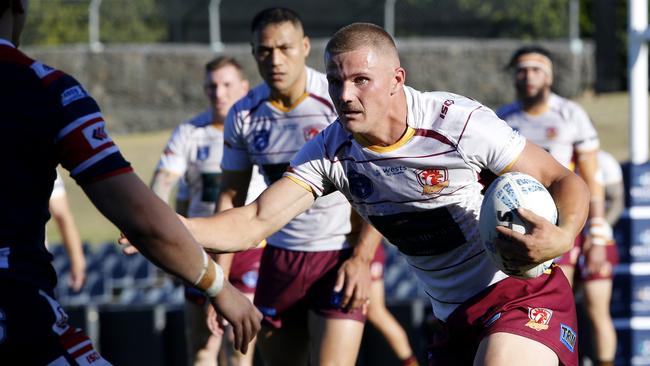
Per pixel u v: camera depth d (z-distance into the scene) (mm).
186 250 8609
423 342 24672
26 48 69625
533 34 71375
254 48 16875
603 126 60875
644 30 27266
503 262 11266
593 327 23750
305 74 17281
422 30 73000
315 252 17594
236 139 17688
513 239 10570
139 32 73062
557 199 11383
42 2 72250
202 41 73438
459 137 11742
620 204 24688
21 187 8180
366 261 16078
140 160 58875
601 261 23031
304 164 12672
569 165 23516
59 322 8578
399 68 11703
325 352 16625
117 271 32625
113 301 28297
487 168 12055
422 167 12023
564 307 12578
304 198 12742
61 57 69312
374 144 12086
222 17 74062
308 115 17172
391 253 31438
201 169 22203
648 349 25391
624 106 66312
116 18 72688
